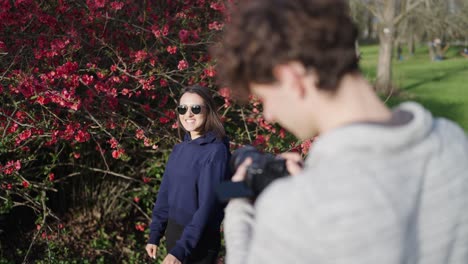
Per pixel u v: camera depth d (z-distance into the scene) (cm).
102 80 391
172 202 272
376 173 75
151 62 393
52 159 433
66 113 403
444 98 1367
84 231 444
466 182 83
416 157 79
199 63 431
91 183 452
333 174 75
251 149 123
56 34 394
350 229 71
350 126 77
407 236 77
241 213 105
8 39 385
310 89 83
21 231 436
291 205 76
